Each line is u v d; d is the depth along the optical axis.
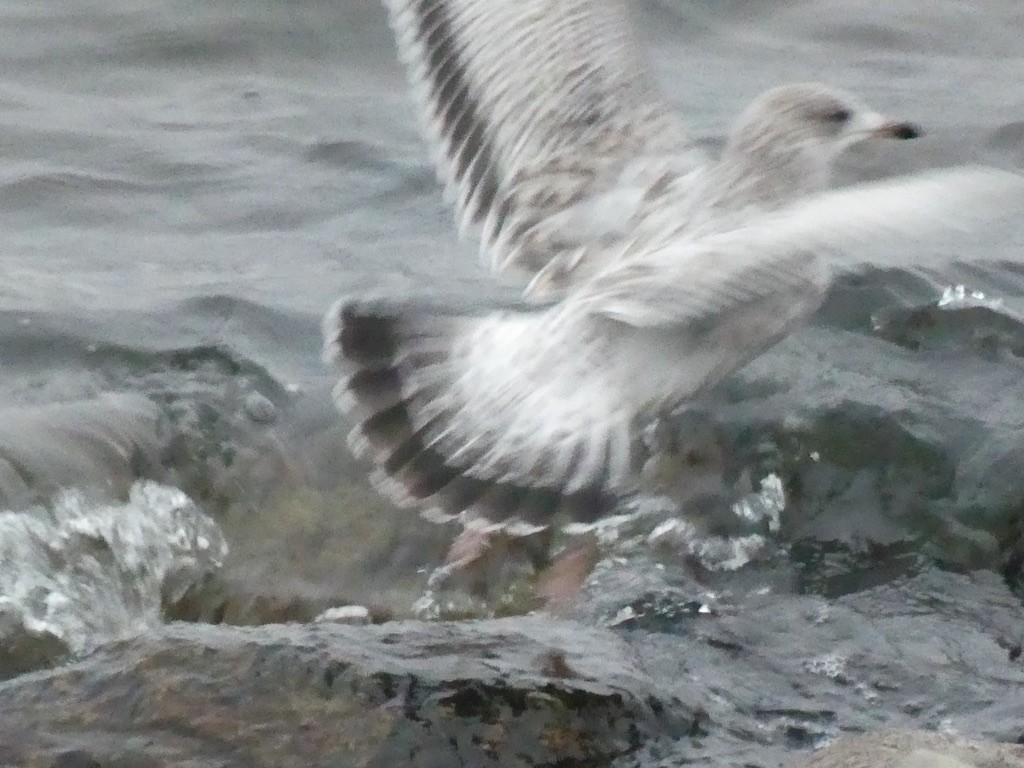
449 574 11.81
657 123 10.59
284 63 20.17
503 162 10.62
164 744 9.01
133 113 18.81
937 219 7.71
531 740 9.38
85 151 17.80
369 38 20.59
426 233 16.58
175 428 12.86
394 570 11.94
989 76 20.86
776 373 13.41
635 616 11.17
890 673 10.56
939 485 12.55
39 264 15.42
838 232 7.92
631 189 10.32
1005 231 16.02
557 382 9.63
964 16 22.47
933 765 8.79
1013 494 12.36
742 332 9.73
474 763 9.16
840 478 12.61
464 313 10.16
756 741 9.76
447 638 10.07
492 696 9.52
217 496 12.48
